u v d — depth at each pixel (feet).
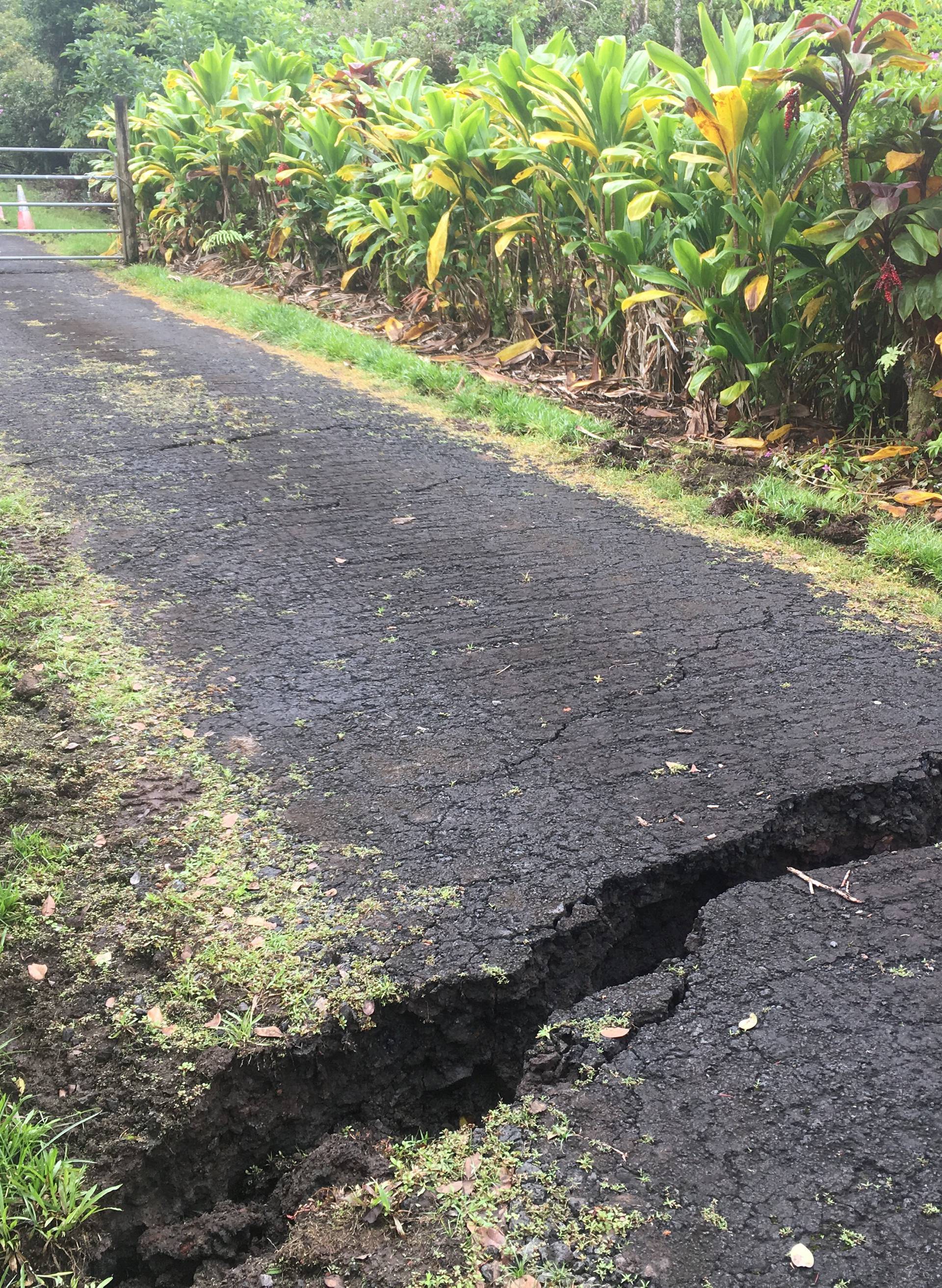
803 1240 5.79
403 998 7.32
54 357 25.22
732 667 11.73
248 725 10.50
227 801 9.32
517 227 24.07
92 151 43.32
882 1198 6.00
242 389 22.80
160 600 13.08
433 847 8.74
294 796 9.41
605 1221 5.93
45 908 8.15
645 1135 6.41
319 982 7.39
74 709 10.66
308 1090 7.12
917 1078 6.73
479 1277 5.72
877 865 8.80
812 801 9.43
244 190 38.11
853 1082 6.71
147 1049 7.02
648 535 15.57
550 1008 7.63
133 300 33.88
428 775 9.73
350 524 15.72
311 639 12.26
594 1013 7.32
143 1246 6.35
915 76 17.54
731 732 10.43
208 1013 7.23
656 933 8.62
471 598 13.38
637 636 12.44
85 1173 6.45
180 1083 6.80
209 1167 6.77
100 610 12.75
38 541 14.58
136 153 42.83
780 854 9.11
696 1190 6.07
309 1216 6.34
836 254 16.61
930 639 12.48
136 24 67.56
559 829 8.96
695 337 21.15
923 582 14.06
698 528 15.88
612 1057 6.97
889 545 14.46
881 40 16.66
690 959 7.79
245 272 37.09
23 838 8.87
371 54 34.50
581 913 8.01
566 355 24.61
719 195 19.42
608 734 10.40
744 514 15.92
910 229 16.34
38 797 9.40
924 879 8.61
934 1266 5.65
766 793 9.43
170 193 39.55
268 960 7.59
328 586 13.65
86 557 14.21
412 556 14.64
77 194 73.92
